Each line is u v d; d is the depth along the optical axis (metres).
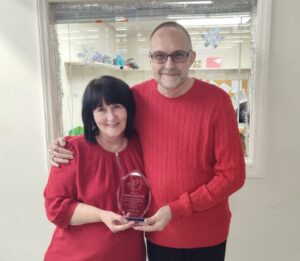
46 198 1.20
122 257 1.19
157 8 1.86
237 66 1.85
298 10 1.66
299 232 1.89
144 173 1.24
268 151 1.81
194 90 1.17
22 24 1.89
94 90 1.14
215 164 1.21
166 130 1.19
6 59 1.93
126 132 1.22
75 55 1.99
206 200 1.14
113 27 1.92
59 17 1.94
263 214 1.89
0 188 2.09
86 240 1.17
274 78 1.73
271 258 1.95
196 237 1.23
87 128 1.18
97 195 1.16
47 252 1.25
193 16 1.84
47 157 2.01
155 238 1.28
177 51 1.09
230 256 1.97
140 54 1.91
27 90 1.96
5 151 2.04
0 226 2.14
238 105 1.88
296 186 1.83
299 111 1.75
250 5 1.78
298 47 1.69
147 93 1.24
